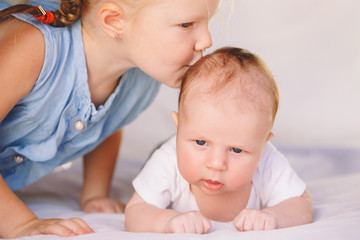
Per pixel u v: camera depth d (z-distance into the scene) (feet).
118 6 4.11
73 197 5.71
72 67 4.39
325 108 9.04
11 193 3.98
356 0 9.68
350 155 7.14
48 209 4.85
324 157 7.20
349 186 5.09
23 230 3.82
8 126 4.56
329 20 9.67
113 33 4.20
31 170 5.09
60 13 4.20
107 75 4.58
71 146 4.97
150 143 8.29
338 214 3.83
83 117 4.62
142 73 5.11
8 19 4.20
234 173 3.65
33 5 4.47
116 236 3.16
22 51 4.05
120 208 5.15
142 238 3.06
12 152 4.83
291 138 8.77
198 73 3.80
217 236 3.07
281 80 9.34
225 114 3.59
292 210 3.84
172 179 4.06
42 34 4.13
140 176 4.12
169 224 3.51
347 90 9.18
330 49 9.51
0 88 4.04
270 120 3.78
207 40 4.17
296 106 9.09
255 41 9.61
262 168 4.15
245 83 3.71
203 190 3.78
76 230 3.59
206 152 3.66
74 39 4.35
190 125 3.67
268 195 4.14
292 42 9.60
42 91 4.33
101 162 5.49
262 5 9.75
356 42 9.52
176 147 3.86
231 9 5.57
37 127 4.61
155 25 4.07
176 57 4.15
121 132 5.69
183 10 3.98
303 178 6.52
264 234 3.02
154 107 9.07
